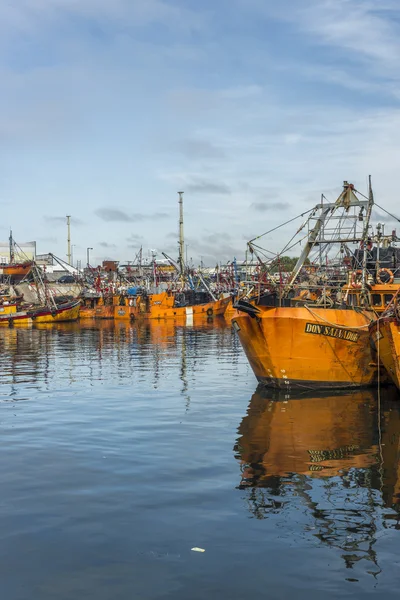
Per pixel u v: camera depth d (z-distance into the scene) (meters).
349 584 8.92
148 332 66.94
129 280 124.62
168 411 21.16
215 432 17.94
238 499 12.20
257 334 24.72
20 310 90.00
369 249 29.52
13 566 9.48
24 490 12.82
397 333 21.81
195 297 102.06
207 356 40.22
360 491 12.66
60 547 10.10
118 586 8.88
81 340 56.72
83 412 21.08
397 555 9.77
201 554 9.84
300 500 12.12
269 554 9.82
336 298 27.06
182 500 12.14
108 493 12.59
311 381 24.83
